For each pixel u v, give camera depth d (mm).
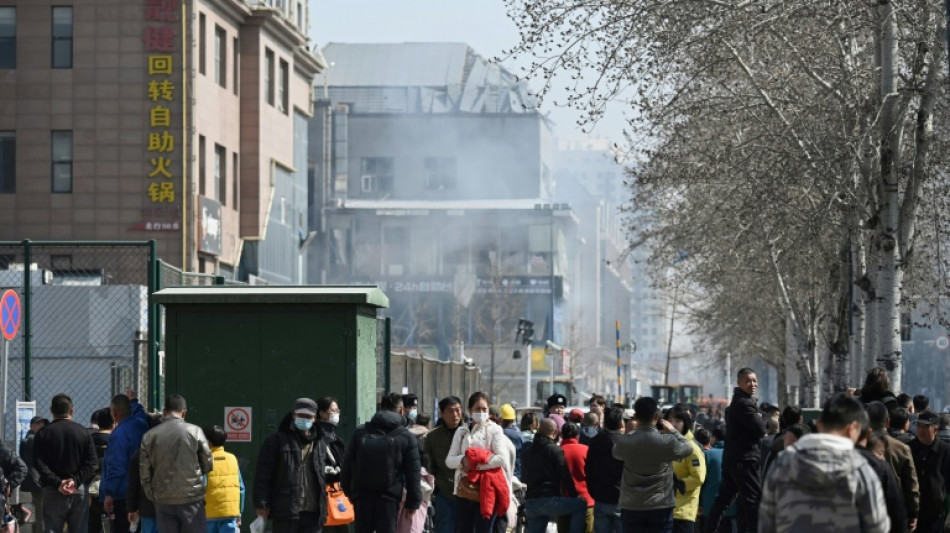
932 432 34844
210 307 42312
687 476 44719
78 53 148375
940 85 61094
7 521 42531
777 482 21172
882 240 63156
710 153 73812
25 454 48219
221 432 38094
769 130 67125
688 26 59625
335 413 36719
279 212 177375
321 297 41906
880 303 63250
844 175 64000
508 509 41000
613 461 43438
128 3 148125
